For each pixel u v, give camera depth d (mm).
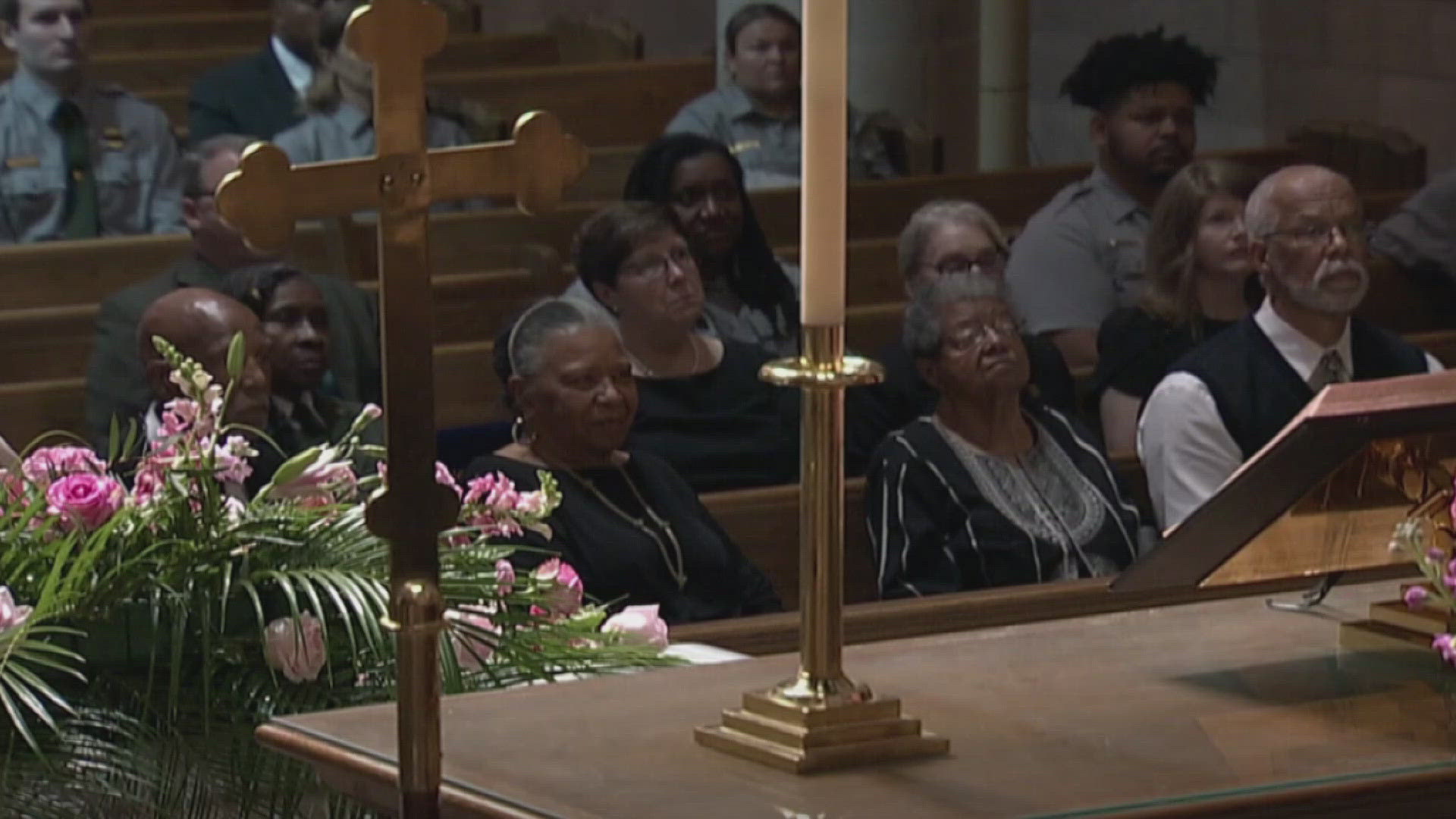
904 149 18094
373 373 12266
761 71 15648
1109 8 21422
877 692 3920
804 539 3527
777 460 11078
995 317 9656
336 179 3285
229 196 3227
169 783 4582
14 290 13477
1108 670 4117
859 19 20062
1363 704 3846
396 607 3326
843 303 3480
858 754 3457
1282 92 20891
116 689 4660
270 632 4598
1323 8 20328
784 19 15672
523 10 21484
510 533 5344
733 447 11000
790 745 3457
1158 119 14086
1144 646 4301
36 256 13508
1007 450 9820
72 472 4992
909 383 11375
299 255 13875
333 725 3844
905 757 3498
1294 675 4051
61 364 13188
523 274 14203
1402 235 15336
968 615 8414
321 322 10867
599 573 8602
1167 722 3729
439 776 3371
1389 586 4797
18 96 14609
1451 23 19016
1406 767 3453
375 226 14047
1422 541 4164
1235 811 3301
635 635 5133
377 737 3756
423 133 3348
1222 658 4199
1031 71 21797
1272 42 20875
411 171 3326
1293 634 4383
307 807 4613
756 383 11133
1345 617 4512
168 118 15727
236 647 4684
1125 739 3625
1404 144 18453
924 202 16578
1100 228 14250
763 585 9148
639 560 8664
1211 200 12227
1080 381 13289
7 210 14594
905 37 20016
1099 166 14422
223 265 11930
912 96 20125
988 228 11539
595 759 3529
